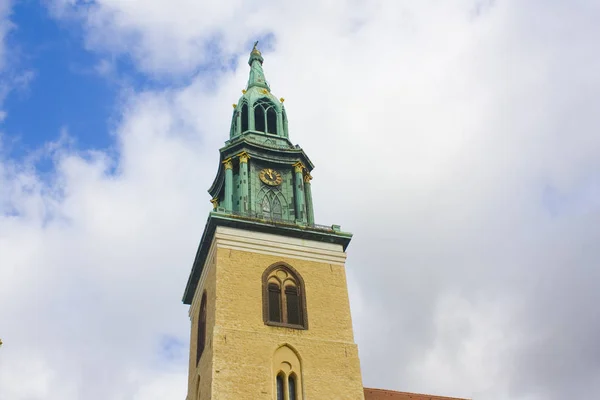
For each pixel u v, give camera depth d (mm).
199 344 45375
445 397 50188
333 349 42156
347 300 45062
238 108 57188
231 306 42000
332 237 47594
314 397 39781
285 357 41031
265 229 46469
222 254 44250
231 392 38344
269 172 51500
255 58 62562
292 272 45219
